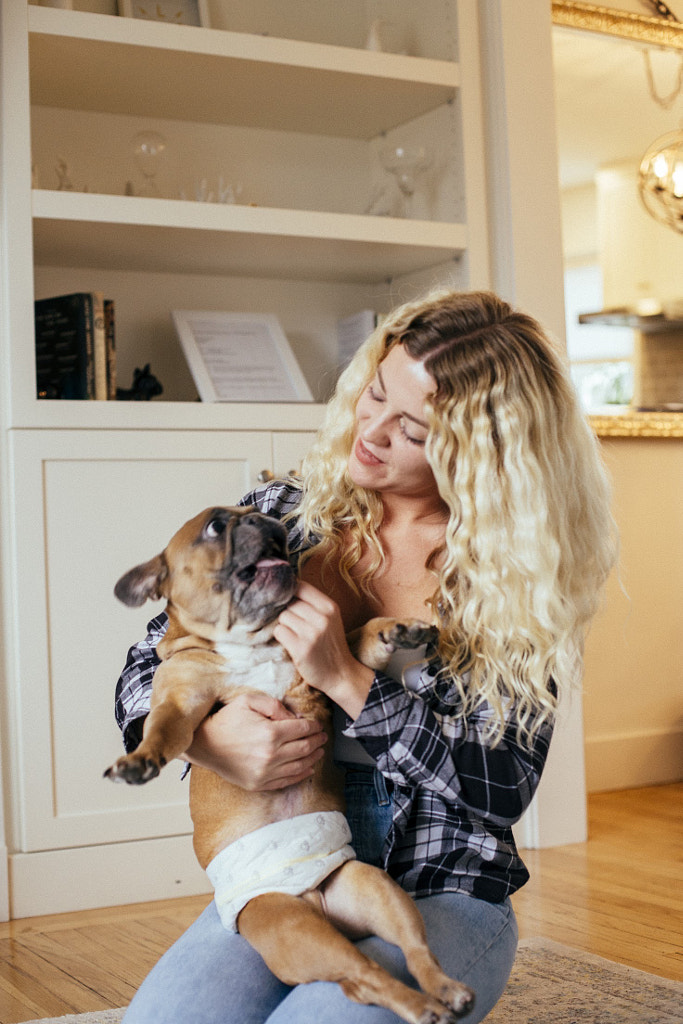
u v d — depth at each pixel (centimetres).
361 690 125
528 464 134
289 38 349
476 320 140
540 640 132
